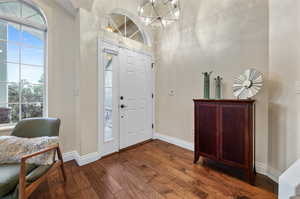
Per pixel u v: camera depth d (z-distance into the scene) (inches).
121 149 119.0
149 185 73.5
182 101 123.9
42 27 91.4
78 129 95.6
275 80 74.9
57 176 80.5
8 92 83.4
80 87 92.2
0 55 81.0
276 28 73.5
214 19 101.3
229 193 67.3
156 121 147.3
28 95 89.2
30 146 63.1
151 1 95.0
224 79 97.0
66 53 96.1
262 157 82.0
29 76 89.2
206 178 79.3
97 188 70.9
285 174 51.5
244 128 75.3
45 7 87.9
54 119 76.2
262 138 81.7
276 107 74.6
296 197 45.0
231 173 83.9
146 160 100.2
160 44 142.6
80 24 91.0
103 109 105.3
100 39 101.7
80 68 91.7
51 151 65.9
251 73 79.0
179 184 74.2
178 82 126.6
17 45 85.4
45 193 67.1
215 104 86.1
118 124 117.1
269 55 77.7
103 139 105.7
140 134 135.2
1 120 82.0
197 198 64.4
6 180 48.6
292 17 65.7
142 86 136.0
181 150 117.6
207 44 105.7
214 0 101.0
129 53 124.3
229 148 80.8
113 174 83.0
